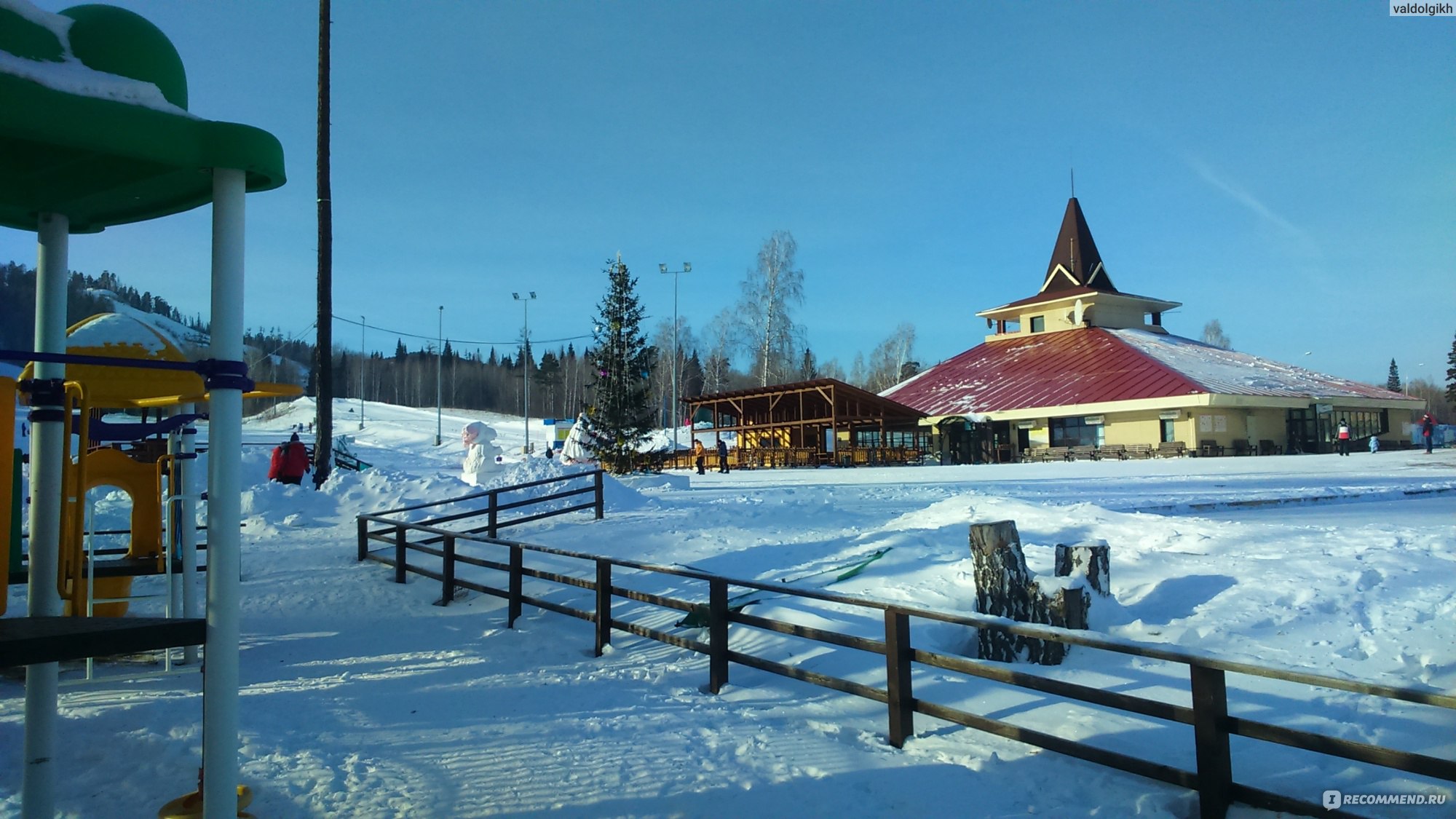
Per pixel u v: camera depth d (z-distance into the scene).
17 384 3.58
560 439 60.56
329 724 5.25
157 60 3.08
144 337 7.03
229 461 3.03
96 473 7.62
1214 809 3.62
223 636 3.01
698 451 33.75
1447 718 4.51
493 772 4.49
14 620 3.04
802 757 4.70
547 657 6.96
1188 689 5.17
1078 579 6.18
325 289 19.16
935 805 4.06
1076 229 59.06
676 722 5.31
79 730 4.95
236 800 3.04
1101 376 46.69
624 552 10.61
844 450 43.03
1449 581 6.72
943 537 9.49
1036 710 5.08
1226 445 41.72
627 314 27.80
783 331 57.88
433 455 54.91
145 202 3.60
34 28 2.76
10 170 3.28
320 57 19.34
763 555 9.59
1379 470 24.84
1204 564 7.68
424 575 9.79
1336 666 5.39
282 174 3.10
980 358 58.06
